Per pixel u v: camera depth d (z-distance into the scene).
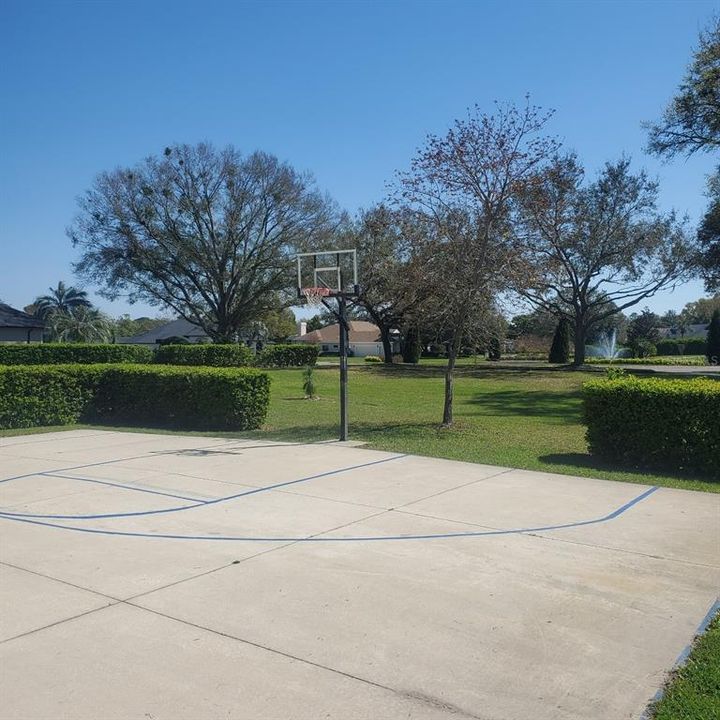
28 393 14.94
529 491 8.26
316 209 42.38
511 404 20.34
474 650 4.06
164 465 10.14
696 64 22.42
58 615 4.57
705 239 30.27
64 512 7.33
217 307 43.78
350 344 91.94
